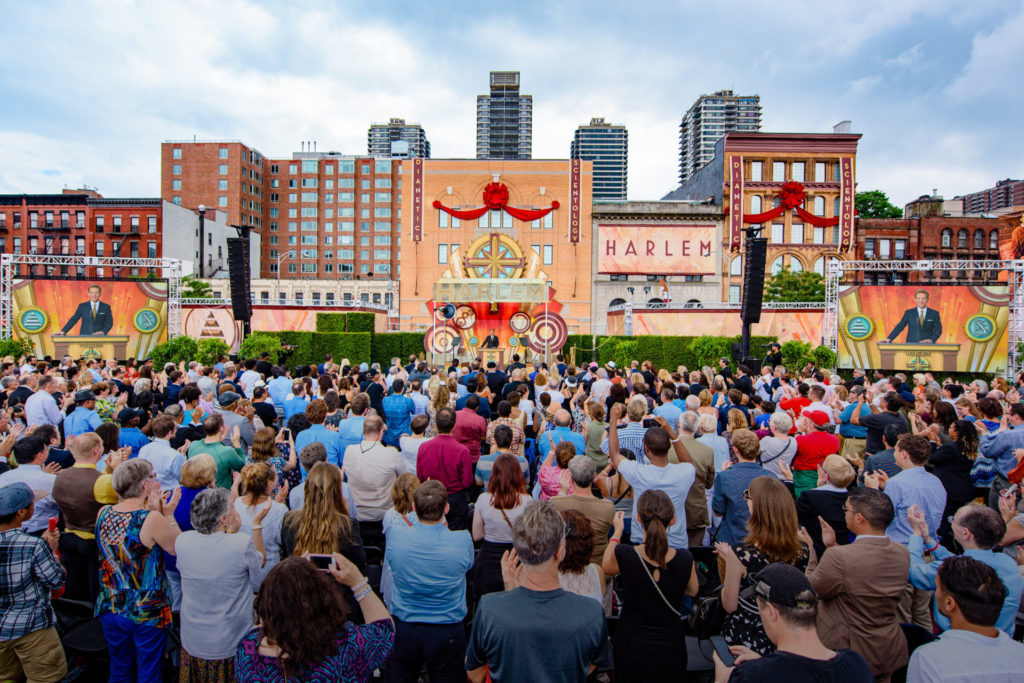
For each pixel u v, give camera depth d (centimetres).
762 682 256
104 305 2430
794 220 4700
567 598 309
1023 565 440
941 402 811
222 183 9038
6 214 6269
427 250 4422
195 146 9031
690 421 622
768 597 272
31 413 852
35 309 2370
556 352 2812
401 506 418
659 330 3259
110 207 6247
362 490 592
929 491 500
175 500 454
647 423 767
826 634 368
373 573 553
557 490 581
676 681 354
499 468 478
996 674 277
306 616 269
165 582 428
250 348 2214
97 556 511
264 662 283
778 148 4659
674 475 507
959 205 5941
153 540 409
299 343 2988
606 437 736
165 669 465
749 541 388
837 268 2558
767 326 3147
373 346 3206
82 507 505
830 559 364
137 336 2466
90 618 496
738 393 948
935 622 441
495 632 299
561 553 313
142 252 6272
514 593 310
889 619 358
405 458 668
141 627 414
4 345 2094
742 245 4622
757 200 4669
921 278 4884
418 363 1426
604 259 4547
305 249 10056
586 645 298
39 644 407
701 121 19712
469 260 3862
